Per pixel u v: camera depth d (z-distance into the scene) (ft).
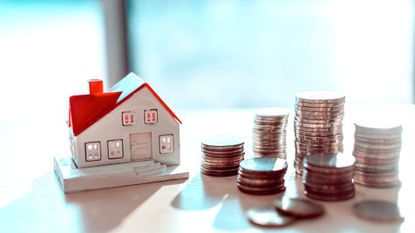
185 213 3.31
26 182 3.95
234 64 8.80
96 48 8.98
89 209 3.41
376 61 8.82
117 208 3.41
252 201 3.47
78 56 8.95
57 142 5.07
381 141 3.55
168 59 8.62
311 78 8.90
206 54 8.70
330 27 8.68
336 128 3.84
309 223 3.11
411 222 3.10
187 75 8.74
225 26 8.62
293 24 8.67
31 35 9.07
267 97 8.97
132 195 3.61
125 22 8.14
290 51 8.78
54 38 9.03
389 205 3.27
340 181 3.39
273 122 4.17
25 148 4.88
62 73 8.90
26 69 8.85
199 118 6.13
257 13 8.61
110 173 3.74
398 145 3.59
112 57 8.20
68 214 3.34
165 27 8.47
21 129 5.63
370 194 3.51
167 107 3.95
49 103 8.72
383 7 8.63
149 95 3.88
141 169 3.85
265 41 8.72
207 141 4.05
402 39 8.70
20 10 9.08
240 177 3.65
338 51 8.77
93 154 3.84
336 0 8.61
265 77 8.87
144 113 3.90
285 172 3.63
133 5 8.23
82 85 8.83
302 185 3.73
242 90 8.93
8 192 3.74
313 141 3.84
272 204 3.39
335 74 8.87
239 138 4.14
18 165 4.37
